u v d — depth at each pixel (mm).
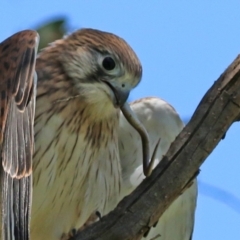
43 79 11258
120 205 9109
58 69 11406
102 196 11484
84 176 11219
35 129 10844
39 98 11047
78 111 11188
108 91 11352
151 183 9070
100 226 9078
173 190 9039
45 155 10820
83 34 11711
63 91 11211
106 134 11484
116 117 11672
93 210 11430
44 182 10867
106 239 9039
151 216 9039
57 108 11055
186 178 9031
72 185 11117
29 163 9609
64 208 11195
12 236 9102
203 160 9031
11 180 9547
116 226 9047
